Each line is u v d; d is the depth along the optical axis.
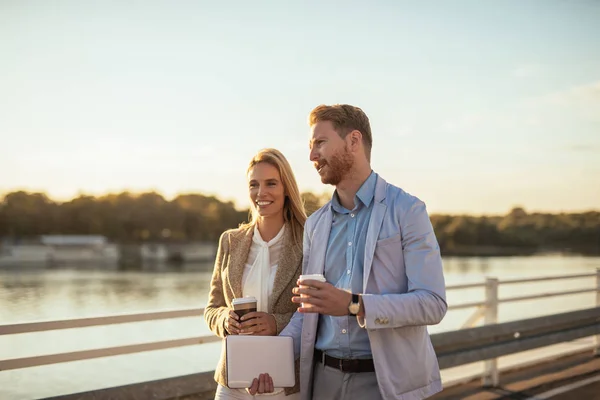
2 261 125.00
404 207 2.80
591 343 8.92
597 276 8.29
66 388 19.33
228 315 3.22
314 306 2.58
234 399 3.26
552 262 100.50
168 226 150.25
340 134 2.88
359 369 2.84
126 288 78.06
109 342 34.88
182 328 39.91
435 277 2.73
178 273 109.19
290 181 3.43
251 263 3.45
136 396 3.99
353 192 2.93
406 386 2.77
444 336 5.86
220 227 151.00
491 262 104.75
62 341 36.03
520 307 24.77
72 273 107.38
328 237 3.00
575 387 6.65
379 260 2.80
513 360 7.76
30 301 63.94
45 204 151.50
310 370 2.99
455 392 6.43
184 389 4.22
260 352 3.02
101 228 150.38
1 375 21.83
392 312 2.60
